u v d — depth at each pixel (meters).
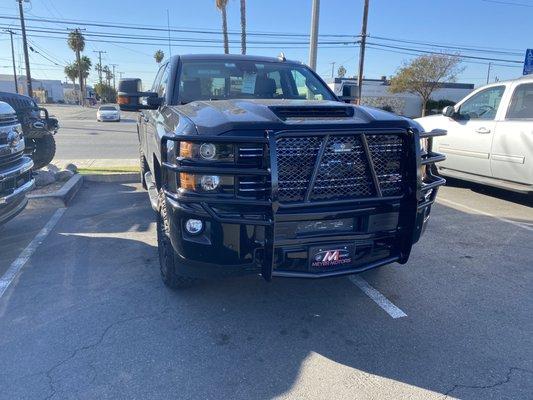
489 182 7.30
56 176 8.18
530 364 2.98
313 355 3.06
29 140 8.08
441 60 46.12
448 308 3.73
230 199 2.92
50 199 6.85
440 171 8.29
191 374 2.85
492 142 7.14
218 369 2.90
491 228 5.93
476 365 2.96
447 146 8.10
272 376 2.84
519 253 5.01
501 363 2.99
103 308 3.65
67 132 23.14
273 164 2.80
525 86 6.80
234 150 2.89
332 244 3.10
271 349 3.13
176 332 3.31
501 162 7.01
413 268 4.55
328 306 3.75
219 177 2.93
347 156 3.06
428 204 3.55
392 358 3.04
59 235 5.48
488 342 3.23
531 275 4.41
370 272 4.44
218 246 3.02
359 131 3.01
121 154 13.82
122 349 3.09
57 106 77.12
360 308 3.72
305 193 2.97
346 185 3.10
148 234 5.52
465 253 4.99
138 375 2.83
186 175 2.98
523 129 6.64
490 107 7.43
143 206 6.88
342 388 2.73
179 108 3.84
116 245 5.12
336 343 3.21
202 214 2.97
